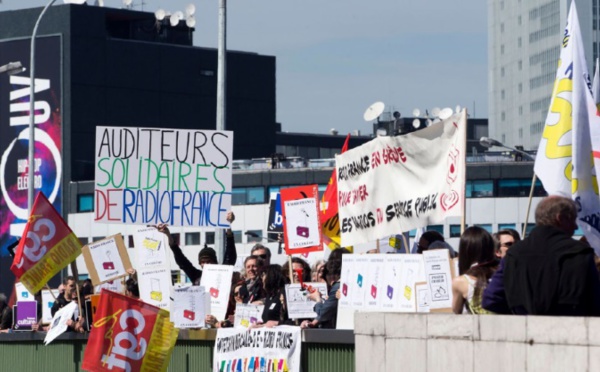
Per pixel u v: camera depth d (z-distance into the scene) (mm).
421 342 17125
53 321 30141
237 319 24234
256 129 160500
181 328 25984
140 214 27719
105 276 30406
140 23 156375
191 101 155250
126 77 150125
